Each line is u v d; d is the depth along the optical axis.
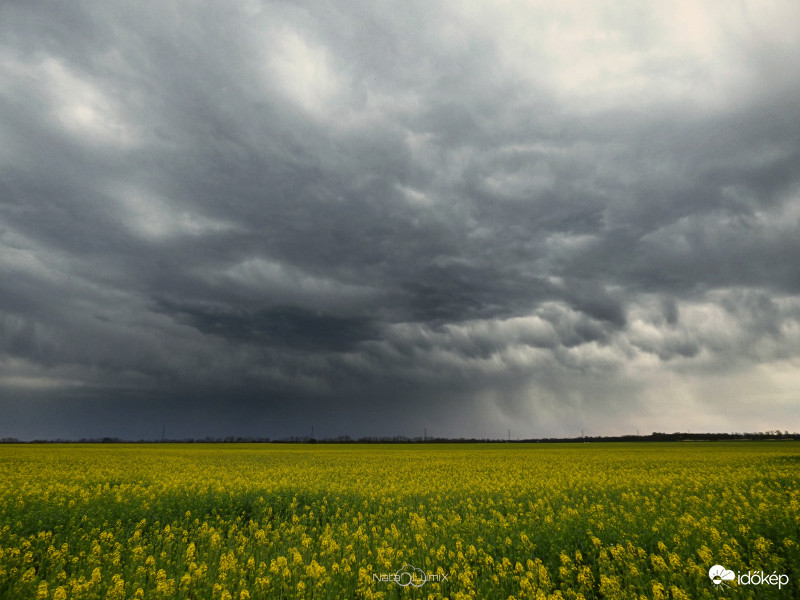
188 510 14.62
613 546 9.84
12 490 17.31
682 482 20.56
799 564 8.27
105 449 64.88
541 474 25.89
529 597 7.71
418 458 44.12
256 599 8.02
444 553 10.11
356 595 8.37
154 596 8.00
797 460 35.91
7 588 8.37
